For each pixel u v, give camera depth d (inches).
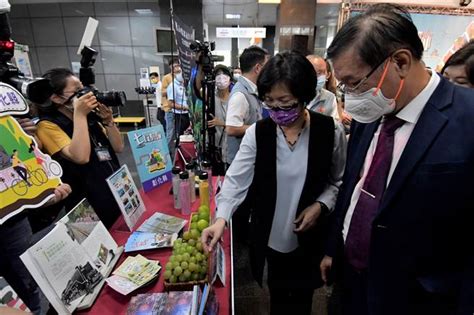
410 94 25.5
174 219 46.7
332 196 42.8
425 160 24.1
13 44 34.6
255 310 66.6
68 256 29.7
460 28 149.0
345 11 155.0
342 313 39.9
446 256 25.3
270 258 47.3
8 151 28.8
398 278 27.7
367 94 25.5
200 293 27.3
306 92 34.5
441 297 25.9
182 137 86.0
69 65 272.4
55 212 49.1
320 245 45.1
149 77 249.0
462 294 23.1
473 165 22.1
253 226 46.1
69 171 48.0
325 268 41.8
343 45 24.5
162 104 183.0
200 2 248.8
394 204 26.4
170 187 61.1
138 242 40.2
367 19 23.9
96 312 29.7
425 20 148.7
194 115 73.6
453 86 25.6
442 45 151.5
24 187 29.5
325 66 93.8
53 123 47.8
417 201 24.8
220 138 98.0
